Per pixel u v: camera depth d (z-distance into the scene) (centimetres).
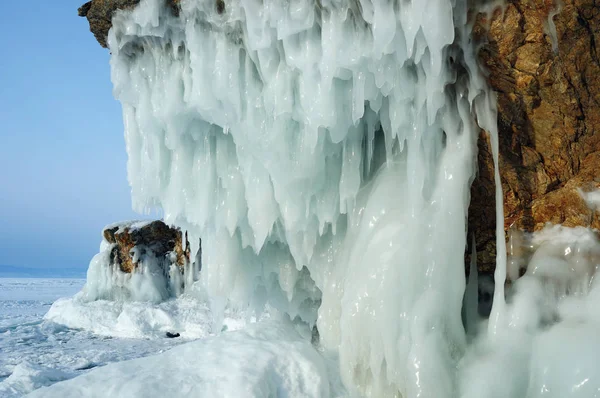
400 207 513
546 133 480
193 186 621
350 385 498
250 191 592
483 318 491
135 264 1463
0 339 1179
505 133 489
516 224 498
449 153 484
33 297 3014
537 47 439
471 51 458
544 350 415
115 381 458
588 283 446
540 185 491
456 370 439
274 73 529
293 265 682
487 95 471
